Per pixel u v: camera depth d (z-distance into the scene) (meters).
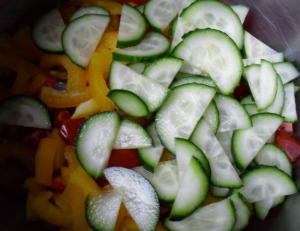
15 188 0.17
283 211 0.18
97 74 0.17
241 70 0.18
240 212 0.17
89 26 0.18
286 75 0.20
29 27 0.19
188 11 0.19
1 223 0.16
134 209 0.16
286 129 0.19
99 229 0.15
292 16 0.20
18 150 0.17
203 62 0.18
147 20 0.19
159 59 0.18
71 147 0.17
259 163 0.18
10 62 0.18
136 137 0.16
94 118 0.16
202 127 0.17
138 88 0.17
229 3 0.21
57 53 0.18
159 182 0.16
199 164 0.16
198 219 0.16
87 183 0.16
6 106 0.17
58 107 0.17
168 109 0.17
